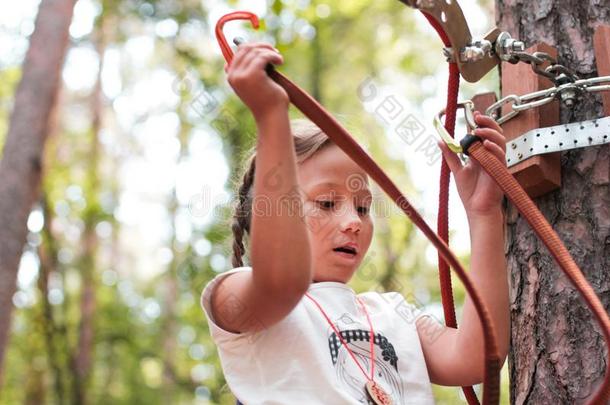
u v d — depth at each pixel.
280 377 1.90
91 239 14.68
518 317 2.17
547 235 1.77
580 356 2.03
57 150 14.44
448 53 2.02
